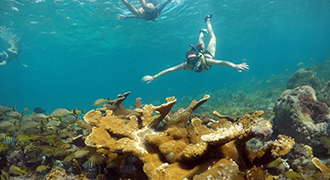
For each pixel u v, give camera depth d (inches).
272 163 107.3
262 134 68.1
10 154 159.6
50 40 1090.1
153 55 2111.2
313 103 210.5
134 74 4869.6
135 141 101.1
